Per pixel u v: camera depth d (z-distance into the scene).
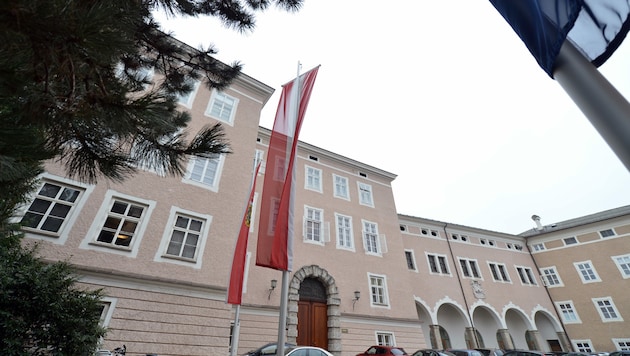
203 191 12.01
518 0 2.94
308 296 15.42
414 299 20.50
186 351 9.03
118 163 3.01
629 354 15.80
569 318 26.39
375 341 15.85
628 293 24.33
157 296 9.32
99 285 8.64
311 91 6.99
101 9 1.64
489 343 23.30
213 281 10.45
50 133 2.46
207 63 5.43
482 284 25.19
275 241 5.68
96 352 6.37
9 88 1.73
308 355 9.30
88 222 9.31
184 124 3.49
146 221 10.28
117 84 2.32
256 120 15.28
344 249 17.92
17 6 1.39
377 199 22.08
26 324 5.20
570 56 2.47
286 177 6.21
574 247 28.38
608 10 2.34
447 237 26.61
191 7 4.64
